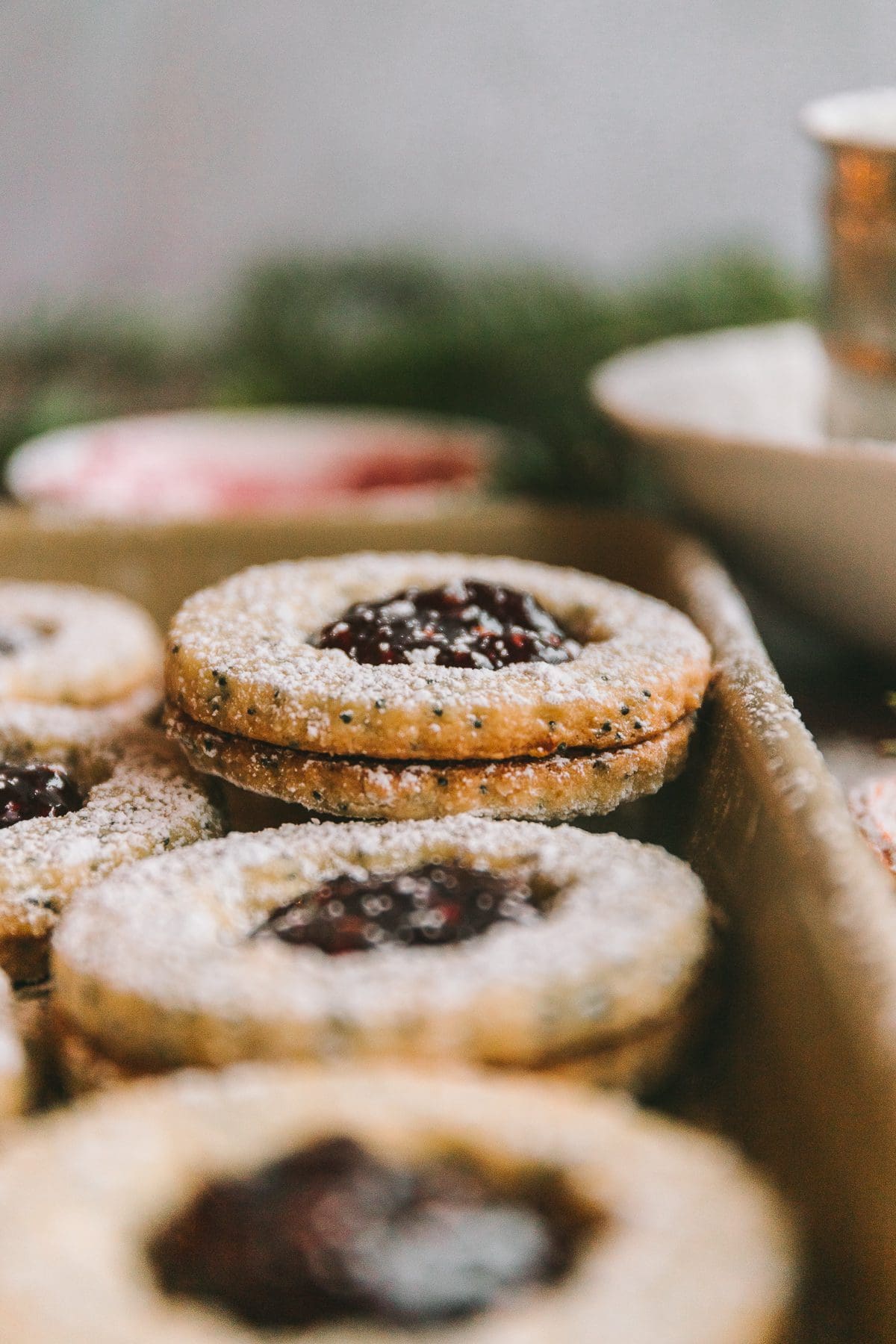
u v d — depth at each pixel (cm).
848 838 28
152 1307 23
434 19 83
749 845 29
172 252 87
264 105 84
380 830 29
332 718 31
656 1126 25
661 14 83
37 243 86
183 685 32
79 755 34
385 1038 25
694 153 85
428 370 56
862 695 39
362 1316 23
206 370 65
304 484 49
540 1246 24
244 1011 26
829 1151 25
